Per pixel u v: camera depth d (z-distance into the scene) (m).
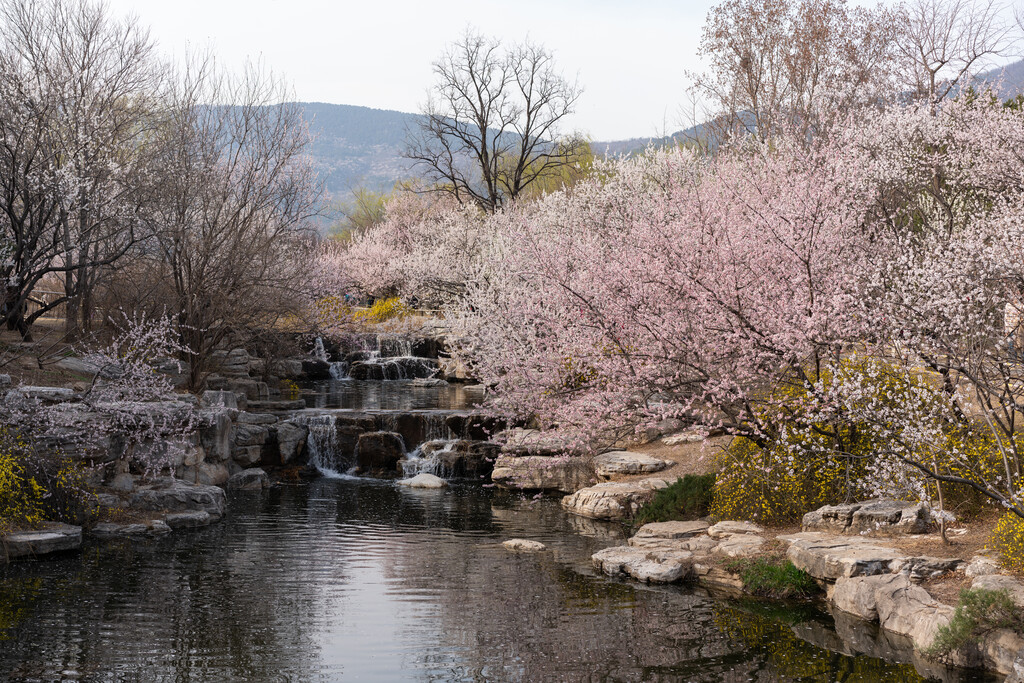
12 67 18.00
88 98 19.14
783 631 9.62
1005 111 20.59
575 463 18.52
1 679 8.18
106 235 19.75
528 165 51.84
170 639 9.41
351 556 13.26
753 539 12.34
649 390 14.06
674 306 13.55
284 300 24.08
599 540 14.42
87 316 21.03
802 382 12.22
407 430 22.03
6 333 20.38
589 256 16.61
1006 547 9.47
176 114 21.97
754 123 29.86
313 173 23.67
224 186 22.14
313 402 27.17
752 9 28.44
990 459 11.02
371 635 9.59
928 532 11.19
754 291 12.98
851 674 8.27
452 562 12.94
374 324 39.62
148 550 13.45
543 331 17.48
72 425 14.52
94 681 8.17
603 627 9.86
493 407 19.64
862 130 22.03
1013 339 10.85
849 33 27.19
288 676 8.35
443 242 41.81
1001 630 8.23
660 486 16.09
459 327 24.05
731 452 14.16
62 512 13.95
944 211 19.03
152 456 16.31
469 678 8.34
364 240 52.09
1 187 18.09
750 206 13.75
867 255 14.31
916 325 10.59
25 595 10.98
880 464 11.76
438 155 50.16
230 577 11.98
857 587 10.07
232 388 25.56
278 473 20.19
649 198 25.17
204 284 21.55
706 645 9.21
